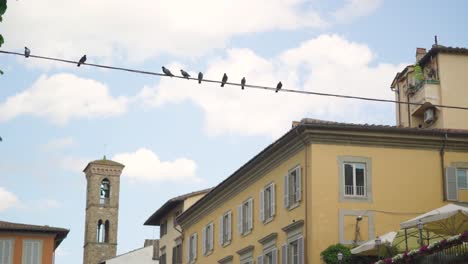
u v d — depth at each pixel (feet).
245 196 169.99
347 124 135.03
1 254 246.47
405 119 182.19
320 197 133.80
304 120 137.39
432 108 166.20
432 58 171.01
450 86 167.53
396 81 188.03
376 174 136.15
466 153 140.26
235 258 173.17
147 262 302.86
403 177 136.87
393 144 137.80
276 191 152.05
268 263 155.33
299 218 138.72
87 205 432.25
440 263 95.09
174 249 231.30
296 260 140.97
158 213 247.91
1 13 42.83
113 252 421.59
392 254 116.57
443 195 137.49
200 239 200.95
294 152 142.92
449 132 137.69
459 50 168.76
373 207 134.72
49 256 249.96
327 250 129.39
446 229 112.47
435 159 138.82
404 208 135.64
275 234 149.59
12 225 250.57
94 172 429.38
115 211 427.33
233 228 176.45
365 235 133.28
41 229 250.37
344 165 135.95
